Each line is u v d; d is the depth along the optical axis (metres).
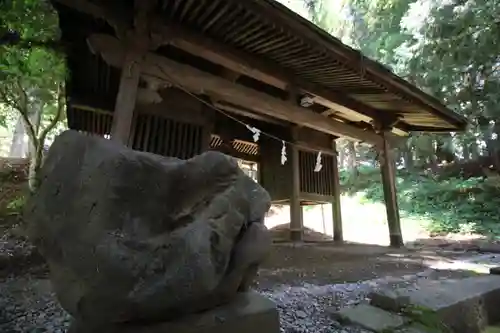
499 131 11.97
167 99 6.04
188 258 1.61
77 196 1.59
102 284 1.47
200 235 1.67
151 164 1.68
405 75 12.21
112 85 6.42
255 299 2.04
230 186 1.95
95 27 4.81
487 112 11.55
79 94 6.39
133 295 1.49
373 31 15.59
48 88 7.20
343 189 15.93
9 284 3.63
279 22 4.33
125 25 4.28
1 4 4.34
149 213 1.62
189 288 1.60
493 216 10.45
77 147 1.70
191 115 6.30
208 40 4.82
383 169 8.42
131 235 1.55
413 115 8.12
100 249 1.48
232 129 8.27
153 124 5.84
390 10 13.90
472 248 7.83
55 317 2.50
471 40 9.97
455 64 10.84
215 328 1.72
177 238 1.65
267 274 4.26
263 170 9.04
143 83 5.14
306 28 4.56
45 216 1.63
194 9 4.23
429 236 9.91
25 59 5.23
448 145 13.82
